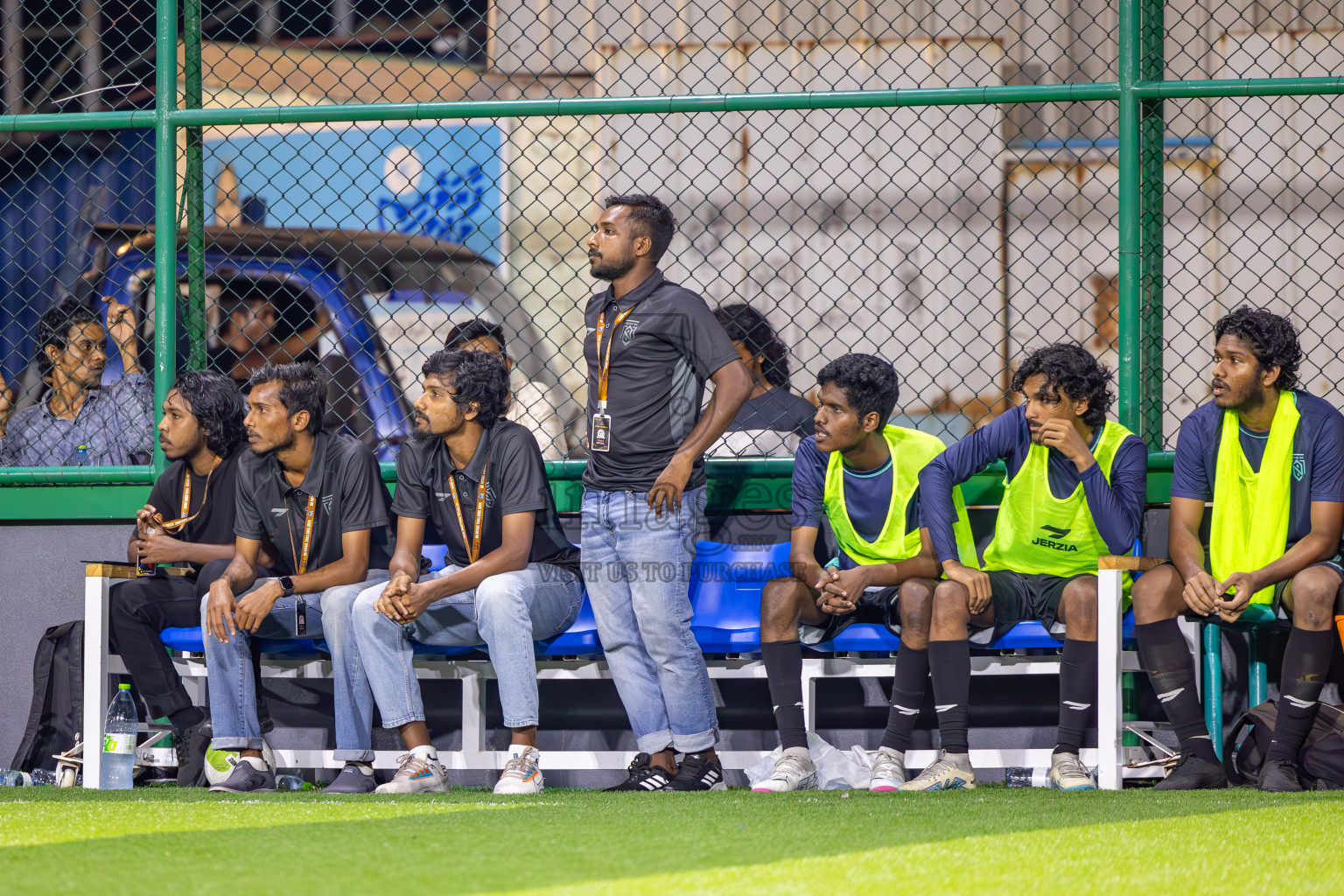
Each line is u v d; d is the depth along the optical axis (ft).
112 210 62.54
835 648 40.86
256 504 42.16
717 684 45.68
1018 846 25.58
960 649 38.55
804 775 38.83
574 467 47.32
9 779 43.19
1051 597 40.22
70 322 51.19
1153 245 46.24
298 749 45.32
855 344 61.00
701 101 46.09
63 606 47.70
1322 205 63.21
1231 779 40.37
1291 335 39.32
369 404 63.21
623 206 40.91
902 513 42.04
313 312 61.31
